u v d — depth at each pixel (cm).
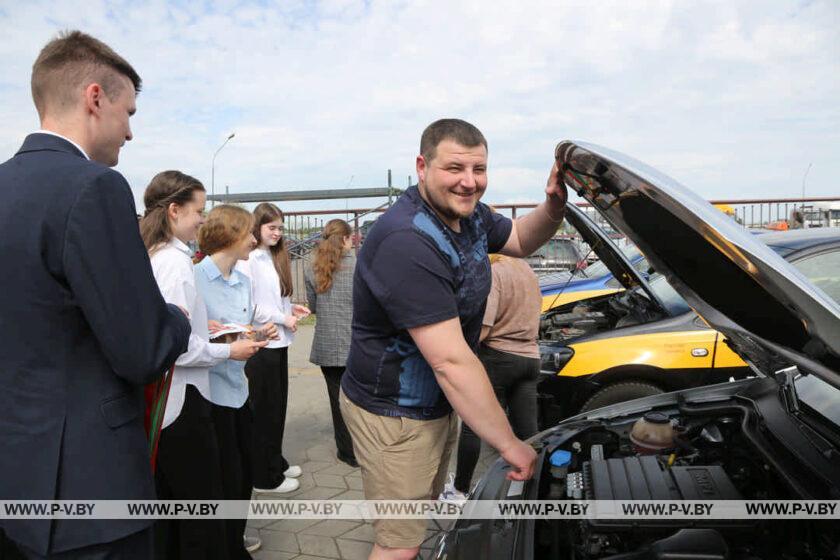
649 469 187
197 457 241
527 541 165
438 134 179
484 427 177
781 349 156
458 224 195
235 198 1056
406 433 204
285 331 387
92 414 151
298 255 1061
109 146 172
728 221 134
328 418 547
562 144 180
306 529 340
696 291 176
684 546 148
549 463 211
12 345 145
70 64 160
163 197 245
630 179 146
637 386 380
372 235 190
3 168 152
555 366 392
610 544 167
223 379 270
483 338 336
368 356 201
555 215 222
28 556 153
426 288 178
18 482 146
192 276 244
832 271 339
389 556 213
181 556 242
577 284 630
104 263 145
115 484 154
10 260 143
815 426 187
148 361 153
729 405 226
